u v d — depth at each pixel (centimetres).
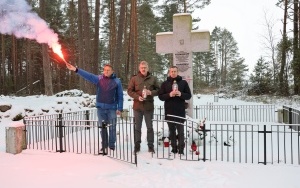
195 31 1037
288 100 2495
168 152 726
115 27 3195
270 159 726
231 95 3478
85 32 2075
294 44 2719
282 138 999
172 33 1057
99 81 753
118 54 1889
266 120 1602
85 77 750
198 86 5072
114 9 3130
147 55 4116
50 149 789
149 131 750
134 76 765
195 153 745
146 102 744
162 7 3716
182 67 1047
